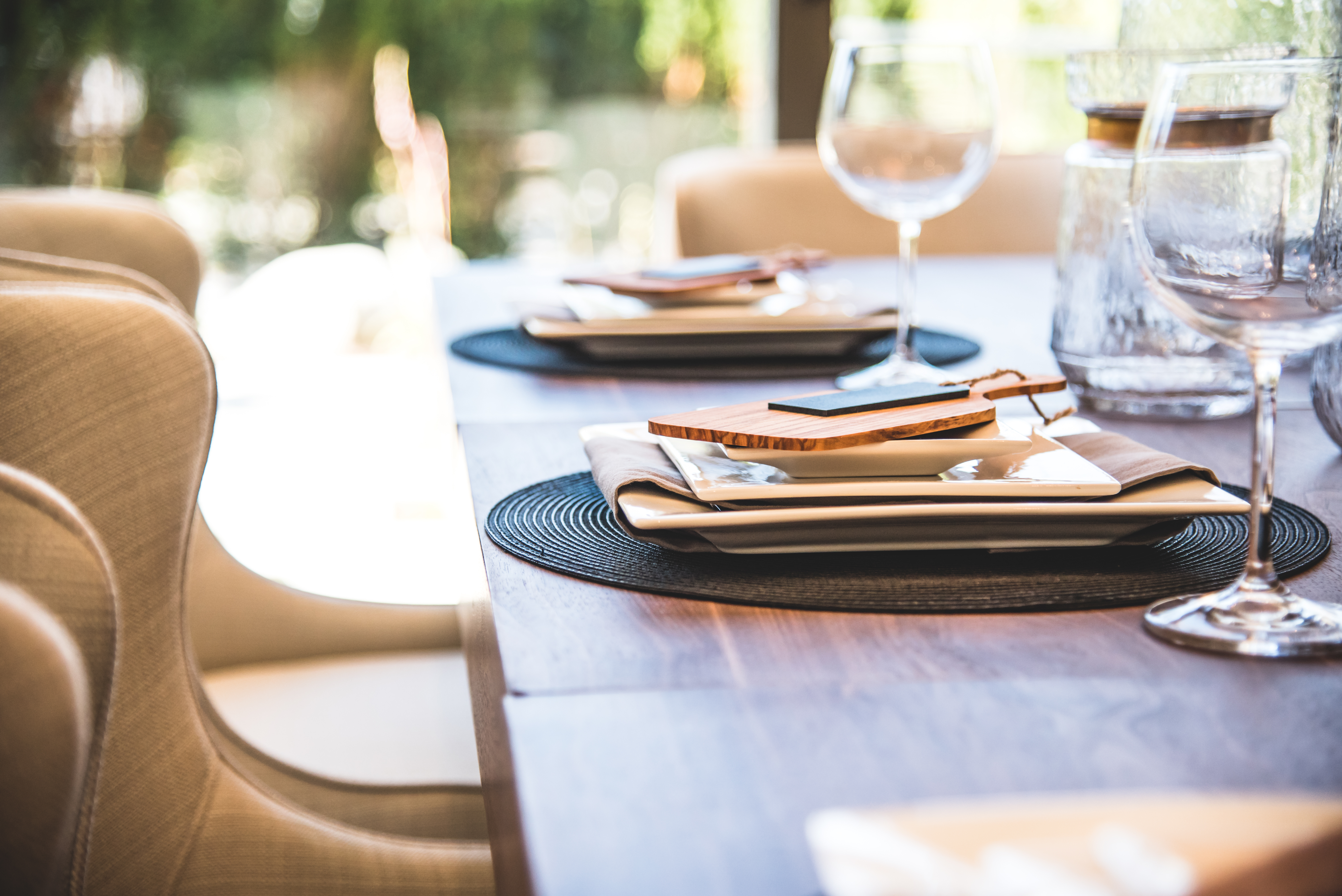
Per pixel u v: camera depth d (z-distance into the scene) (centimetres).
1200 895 31
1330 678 49
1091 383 98
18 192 133
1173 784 40
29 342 74
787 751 43
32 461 73
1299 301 51
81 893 61
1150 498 63
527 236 320
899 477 64
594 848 37
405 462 290
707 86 315
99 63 296
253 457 292
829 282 166
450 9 309
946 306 150
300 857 88
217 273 309
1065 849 32
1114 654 52
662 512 62
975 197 221
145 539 79
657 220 233
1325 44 101
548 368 114
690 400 102
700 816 39
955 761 42
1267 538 55
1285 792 40
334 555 224
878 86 105
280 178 309
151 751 82
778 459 63
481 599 65
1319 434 91
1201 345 94
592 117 316
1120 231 94
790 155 220
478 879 90
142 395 78
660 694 48
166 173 304
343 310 312
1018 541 64
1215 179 54
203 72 302
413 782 108
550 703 47
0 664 43
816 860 36
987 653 52
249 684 131
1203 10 104
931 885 31
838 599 58
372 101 310
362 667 135
